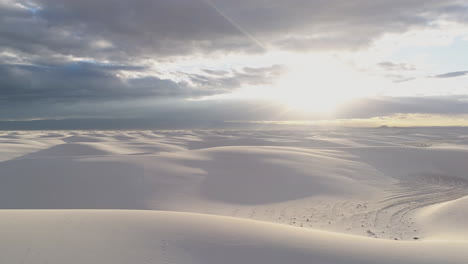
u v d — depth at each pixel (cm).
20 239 583
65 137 8712
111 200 1711
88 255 541
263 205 1705
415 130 14325
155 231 674
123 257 546
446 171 2838
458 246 691
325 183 2111
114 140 7888
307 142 6650
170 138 8388
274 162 2539
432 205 1725
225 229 728
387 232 1224
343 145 6306
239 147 3234
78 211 820
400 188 2217
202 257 575
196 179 2111
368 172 2619
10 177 1977
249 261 570
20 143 5244
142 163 2336
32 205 1633
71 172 2084
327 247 659
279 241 672
